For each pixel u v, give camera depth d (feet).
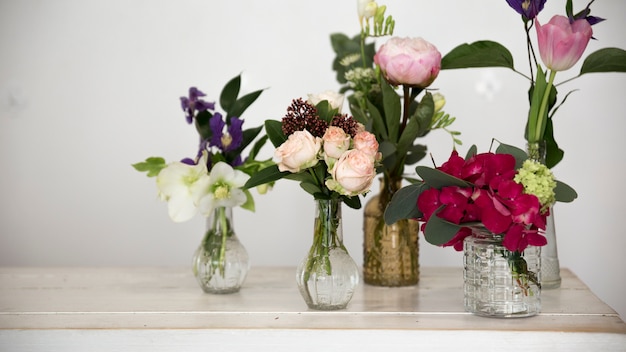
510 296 4.86
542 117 5.42
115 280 6.18
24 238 9.46
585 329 4.61
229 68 9.26
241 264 5.63
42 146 9.36
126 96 9.29
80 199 9.43
